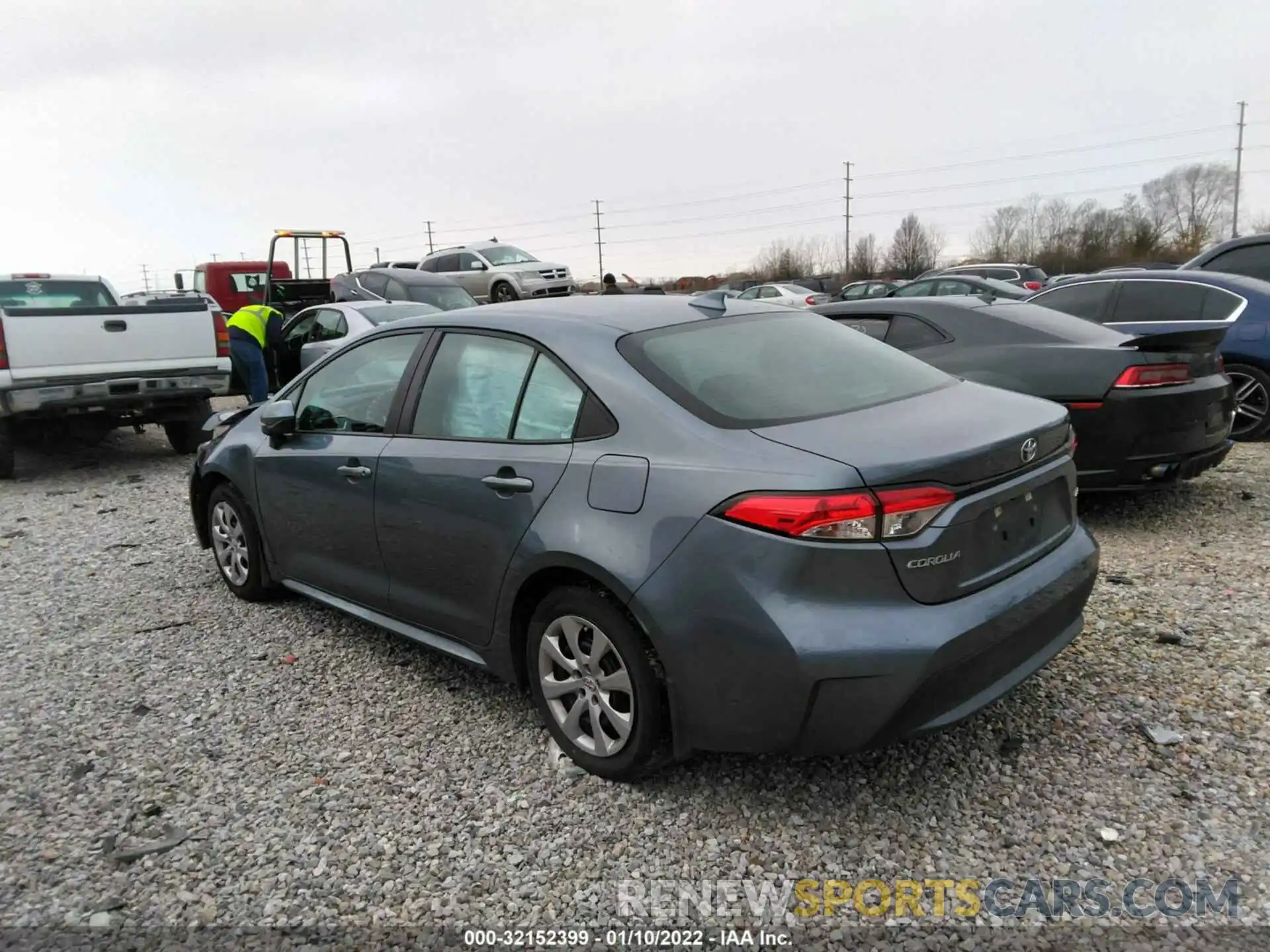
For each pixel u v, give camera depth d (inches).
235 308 855.1
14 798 125.4
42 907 103.7
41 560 238.7
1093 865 104.9
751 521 103.8
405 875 107.7
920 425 113.2
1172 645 154.9
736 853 109.7
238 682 159.5
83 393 328.8
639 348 126.5
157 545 248.2
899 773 123.6
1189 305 304.5
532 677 131.1
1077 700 138.8
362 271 574.2
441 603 143.9
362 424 160.6
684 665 109.4
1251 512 232.5
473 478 133.3
